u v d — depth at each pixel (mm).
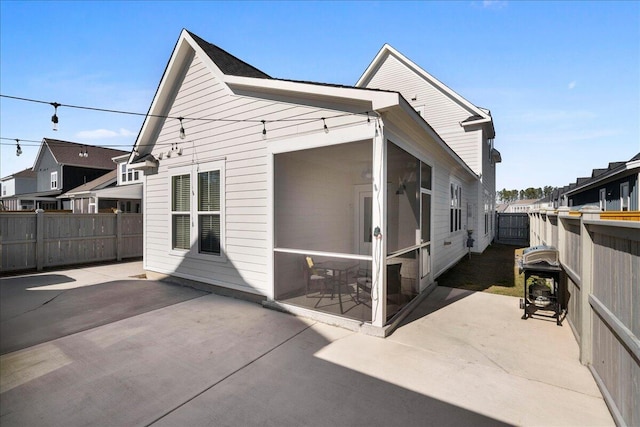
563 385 2621
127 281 6598
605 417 2207
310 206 6113
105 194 13945
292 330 3855
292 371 2863
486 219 13336
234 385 2635
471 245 10156
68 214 8500
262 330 3855
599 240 2688
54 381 2707
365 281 4758
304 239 5914
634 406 1885
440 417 2219
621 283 2160
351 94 3725
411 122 4160
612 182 10859
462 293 5691
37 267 7910
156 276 6734
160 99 6320
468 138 11156
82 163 21547
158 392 2535
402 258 5375
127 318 4297
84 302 5062
